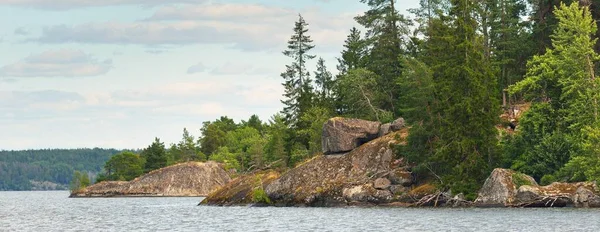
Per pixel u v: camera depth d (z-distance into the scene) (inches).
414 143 5187.0
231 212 5059.1
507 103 6013.8
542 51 5954.7
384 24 6830.7
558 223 3319.4
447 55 5029.5
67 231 3752.5
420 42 6259.8
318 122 6732.3
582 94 4633.4
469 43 4980.3
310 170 5629.9
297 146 6953.7
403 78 5802.2
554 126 4864.7
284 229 3521.2
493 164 4950.8
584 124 4648.1
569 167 4507.9
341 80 6811.0
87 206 7317.9
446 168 4938.5
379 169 5349.4
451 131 4845.0
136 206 6884.8
